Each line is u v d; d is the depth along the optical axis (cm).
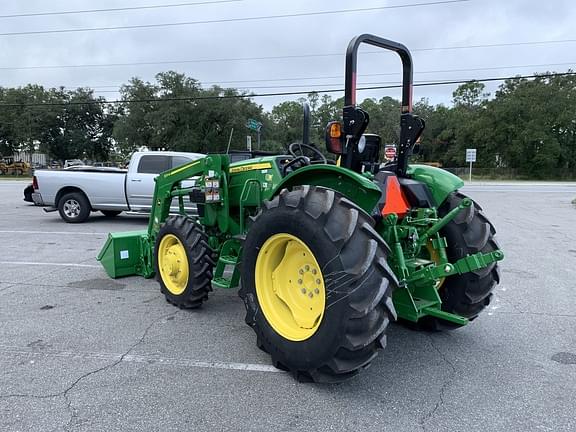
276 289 332
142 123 4859
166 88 4766
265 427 261
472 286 382
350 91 322
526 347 381
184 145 4672
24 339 389
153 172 1076
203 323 430
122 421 266
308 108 451
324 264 284
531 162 5138
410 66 368
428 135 6575
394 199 352
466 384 315
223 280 454
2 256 733
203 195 479
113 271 585
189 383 312
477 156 5641
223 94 4881
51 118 6462
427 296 359
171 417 271
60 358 352
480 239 380
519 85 5472
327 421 268
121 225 1086
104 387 307
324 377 296
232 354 361
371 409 281
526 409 283
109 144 7119
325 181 329
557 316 459
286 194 318
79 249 793
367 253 278
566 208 1549
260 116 5044
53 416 271
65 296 514
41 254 749
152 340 388
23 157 6631
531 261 715
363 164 350
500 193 2323
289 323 323
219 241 495
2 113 6341
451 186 383
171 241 482
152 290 541
